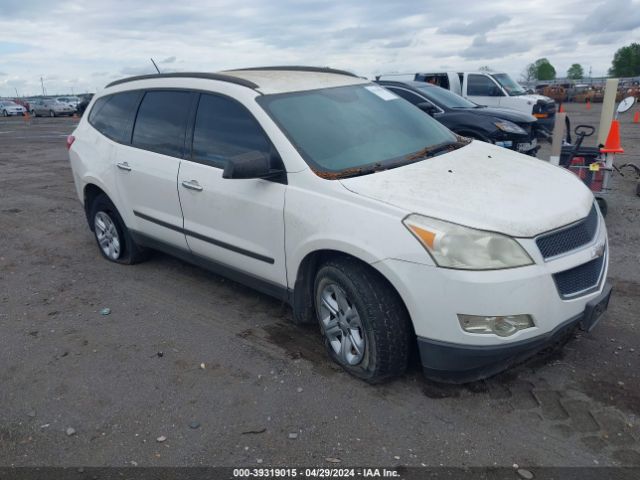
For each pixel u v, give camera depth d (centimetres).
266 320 437
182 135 450
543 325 296
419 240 296
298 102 405
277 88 413
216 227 421
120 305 477
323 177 347
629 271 510
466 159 389
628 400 320
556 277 299
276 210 366
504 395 329
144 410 330
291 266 367
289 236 361
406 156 388
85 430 314
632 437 290
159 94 485
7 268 581
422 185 332
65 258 605
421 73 1546
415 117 455
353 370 348
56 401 343
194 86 449
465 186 333
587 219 330
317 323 425
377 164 368
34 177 1113
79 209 823
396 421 310
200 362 379
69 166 1245
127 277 539
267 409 325
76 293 507
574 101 4141
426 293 297
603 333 395
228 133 411
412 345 337
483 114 1012
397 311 321
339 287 341
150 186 476
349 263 332
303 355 382
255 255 395
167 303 477
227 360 381
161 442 302
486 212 302
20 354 401
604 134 876
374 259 310
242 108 402
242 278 421
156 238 496
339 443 295
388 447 291
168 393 346
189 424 315
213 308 462
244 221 394
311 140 376
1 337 427
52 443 305
